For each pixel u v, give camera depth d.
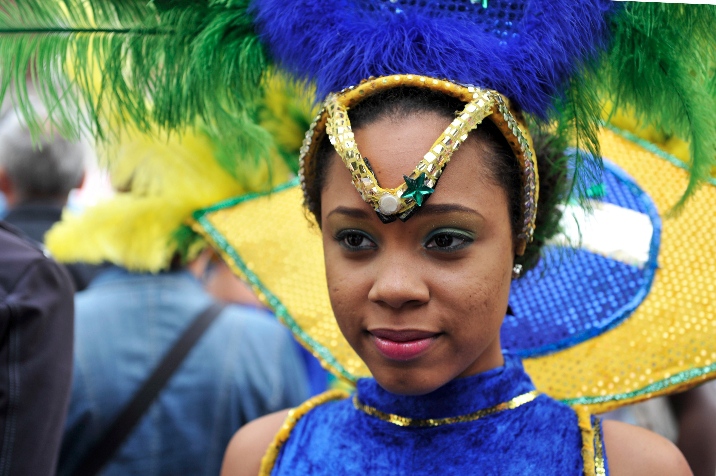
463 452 1.15
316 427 1.28
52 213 2.45
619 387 1.30
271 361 2.16
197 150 1.62
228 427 2.06
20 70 1.24
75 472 1.97
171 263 2.14
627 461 1.15
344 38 1.17
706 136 1.17
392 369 1.07
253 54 1.26
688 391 1.55
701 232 1.35
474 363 1.17
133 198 1.78
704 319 1.30
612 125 1.45
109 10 1.24
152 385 2.03
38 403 1.38
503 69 1.11
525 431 1.16
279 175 1.59
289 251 1.50
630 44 1.18
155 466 1.99
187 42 1.25
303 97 1.26
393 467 1.17
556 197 1.26
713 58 1.17
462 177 1.05
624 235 1.37
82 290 2.49
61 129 1.27
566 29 1.12
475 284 1.05
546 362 1.35
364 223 1.06
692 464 1.50
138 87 1.26
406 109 1.07
